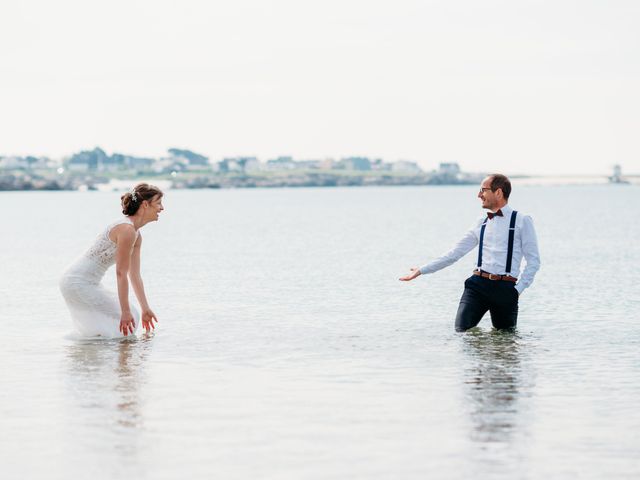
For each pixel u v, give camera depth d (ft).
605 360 27.58
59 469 16.74
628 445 18.22
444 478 16.22
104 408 21.31
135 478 16.25
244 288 50.52
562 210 249.14
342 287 50.98
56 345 30.42
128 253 31.96
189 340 31.63
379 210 260.42
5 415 20.65
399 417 20.49
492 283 33.27
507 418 20.40
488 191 33.09
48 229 141.79
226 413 20.88
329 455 17.58
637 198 472.44
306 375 25.36
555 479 16.17
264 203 379.55
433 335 32.78
